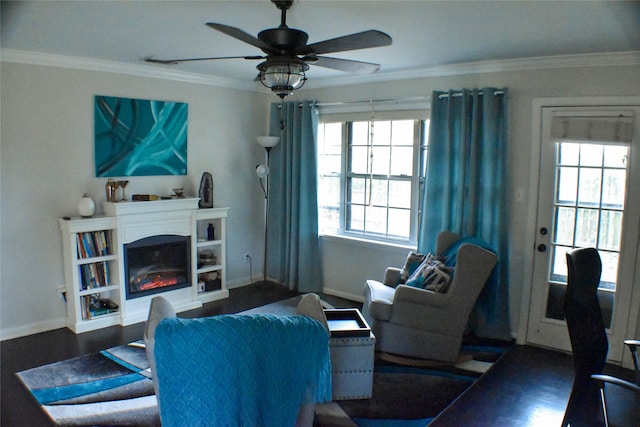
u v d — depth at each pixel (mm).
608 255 3471
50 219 3834
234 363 1673
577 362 2051
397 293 3432
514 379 3211
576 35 2807
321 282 5137
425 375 3254
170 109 4473
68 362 3330
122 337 3789
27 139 3648
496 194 3773
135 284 4176
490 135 3725
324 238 5059
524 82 3641
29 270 3764
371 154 4699
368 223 4812
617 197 3395
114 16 2586
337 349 2861
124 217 3986
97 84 3973
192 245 4512
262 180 5410
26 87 3602
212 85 4789
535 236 3723
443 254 3799
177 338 1642
